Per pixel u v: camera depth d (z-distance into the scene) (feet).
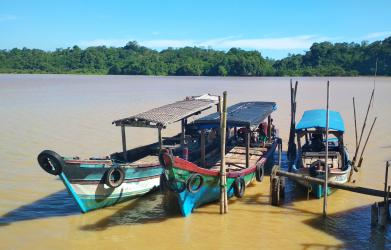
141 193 68.39
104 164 60.85
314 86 311.88
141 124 69.82
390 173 83.15
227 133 91.04
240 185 69.00
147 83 367.45
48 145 106.32
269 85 333.21
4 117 150.20
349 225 59.82
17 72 593.83
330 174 66.74
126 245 54.24
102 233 57.52
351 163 77.00
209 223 60.49
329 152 73.82
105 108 175.52
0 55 602.44
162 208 65.82
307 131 75.56
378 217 58.18
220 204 63.46
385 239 55.57
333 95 232.12
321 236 56.59
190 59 586.86
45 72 594.65
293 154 93.09
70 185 58.70
